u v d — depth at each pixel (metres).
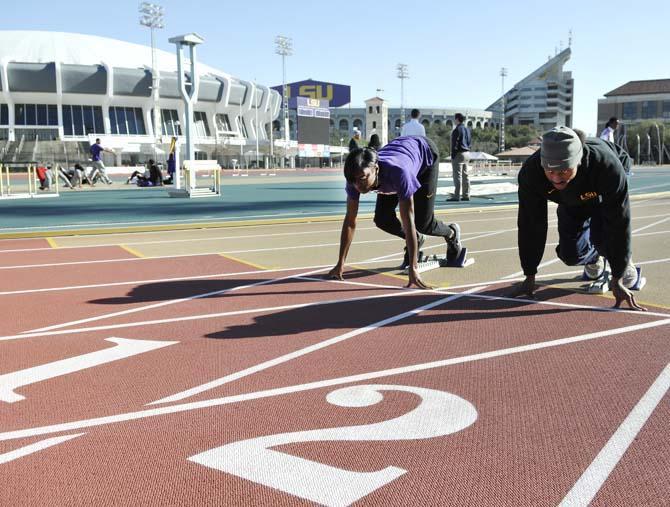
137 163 66.19
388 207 5.99
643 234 9.38
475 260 7.29
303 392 3.15
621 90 138.12
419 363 3.58
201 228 11.12
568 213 4.73
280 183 31.33
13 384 3.31
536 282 5.90
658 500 2.09
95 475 2.32
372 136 10.88
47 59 73.44
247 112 90.00
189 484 2.24
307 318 4.65
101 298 5.42
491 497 2.12
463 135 15.66
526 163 4.52
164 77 73.50
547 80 168.88
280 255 7.89
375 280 6.12
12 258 7.68
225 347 3.94
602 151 4.14
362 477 2.28
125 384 3.29
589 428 2.68
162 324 4.53
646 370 3.41
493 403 2.98
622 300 4.89
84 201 18.41
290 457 2.44
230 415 2.87
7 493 2.20
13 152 62.91
